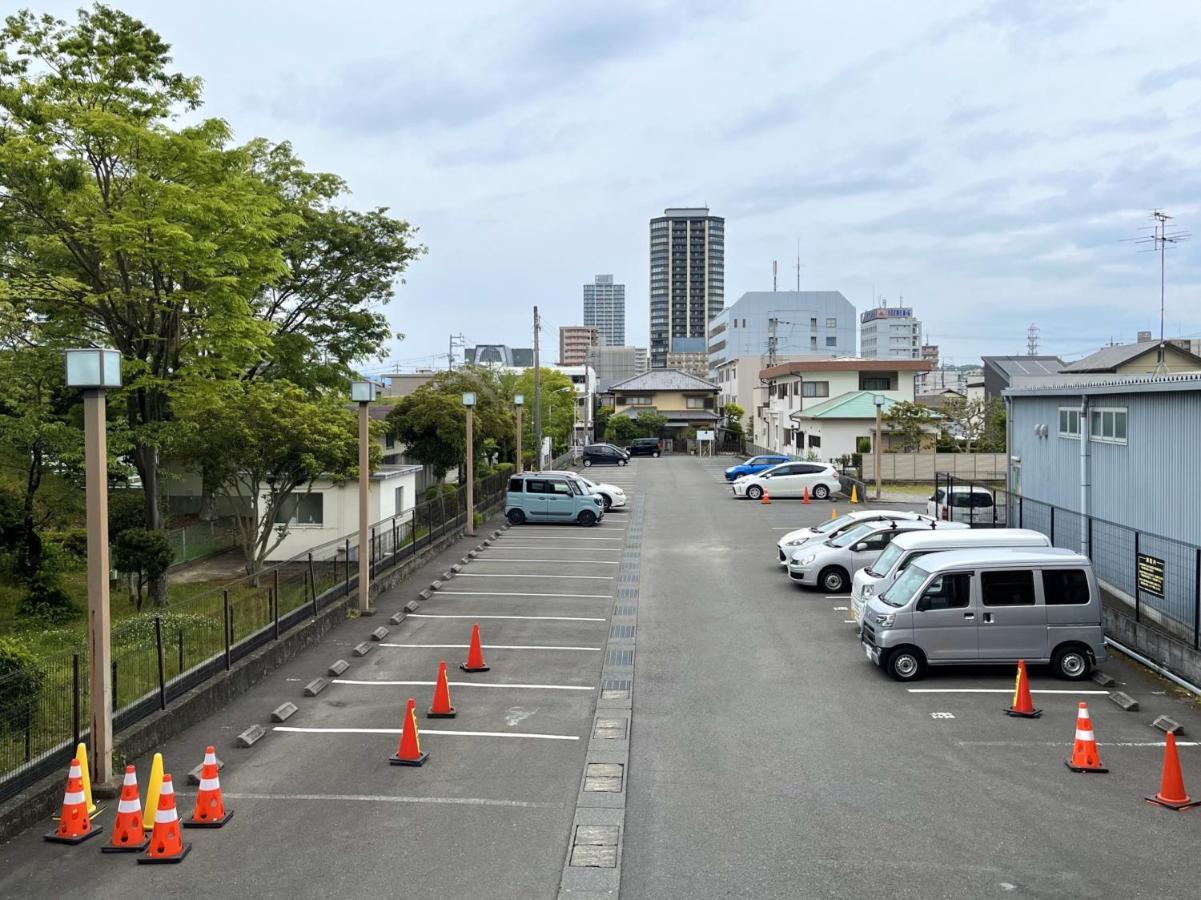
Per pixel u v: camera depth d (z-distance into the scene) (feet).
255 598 49.57
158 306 63.16
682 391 290.56
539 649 53.93
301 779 34.50
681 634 57.31
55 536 66.74
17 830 29.76
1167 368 143.43
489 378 187.21
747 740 38.58
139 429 63.00
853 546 70.08
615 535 101.40
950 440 171.42
